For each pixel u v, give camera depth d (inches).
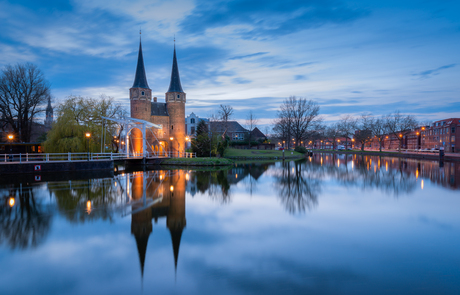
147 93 2078.0
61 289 281.7
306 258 350.0
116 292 278.1
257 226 479.5
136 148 2046.0
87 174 1097.4
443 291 272.8
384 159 2119.8
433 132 2837.1
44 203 611.8
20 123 1631.4
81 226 468.4
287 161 2058.3
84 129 1350.9
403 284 286.4
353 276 304.0
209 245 394.6
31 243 394.6
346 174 1193.4
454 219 507.2
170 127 2203.5
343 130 3939.5
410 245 386.3
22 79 1606.8
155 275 309.7
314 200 677.9
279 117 2893.7
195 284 291.0
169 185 890.7
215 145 1994.3
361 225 478.0
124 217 523.8
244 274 311.0
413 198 687.1
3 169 1008.2
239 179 1053.2
